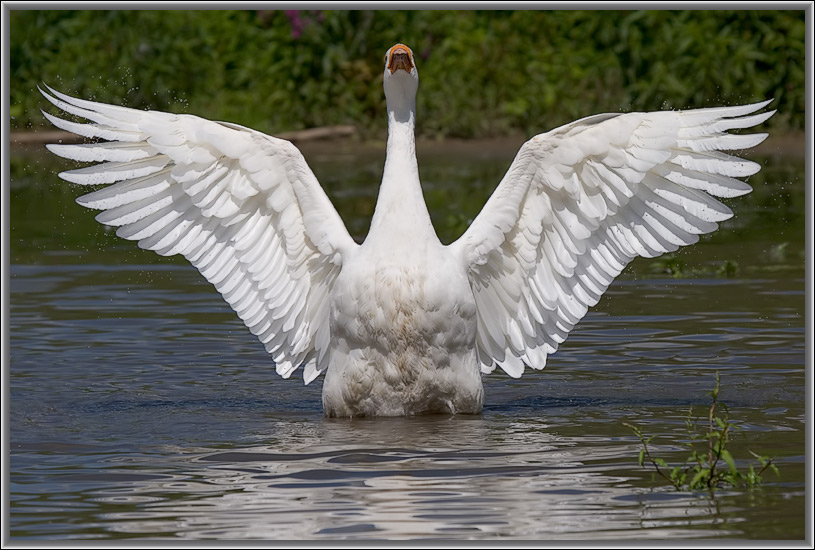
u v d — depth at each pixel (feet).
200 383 41.24
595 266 39.04
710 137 37.32
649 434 33.63
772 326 49.06
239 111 115.96
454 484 28.63
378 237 36.35
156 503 27.35
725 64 110.42
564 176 37.68
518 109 116.26
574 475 29.32
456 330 36.04
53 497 27.84
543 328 39.50
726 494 27.71
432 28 120.57
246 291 39.37
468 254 37.40
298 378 42.55
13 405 37.55
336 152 110.83
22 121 115.96
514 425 35.06
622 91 113.39
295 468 30.17
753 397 38.04
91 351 45.83
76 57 116.78
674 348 45.70
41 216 81.61
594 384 40.60
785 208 82.12
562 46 117.80
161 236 39.01
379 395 36.40
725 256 66.08
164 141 37.60
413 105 38.17
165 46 117.19
